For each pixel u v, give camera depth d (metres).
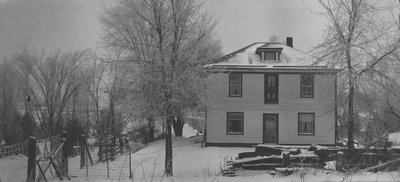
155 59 19.17
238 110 34.84
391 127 25.73
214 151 31.52
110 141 33.84
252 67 34.56
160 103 19.45
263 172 15.43
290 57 36.19
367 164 14.66
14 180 12.43
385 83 24.70
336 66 27.39
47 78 52.84
